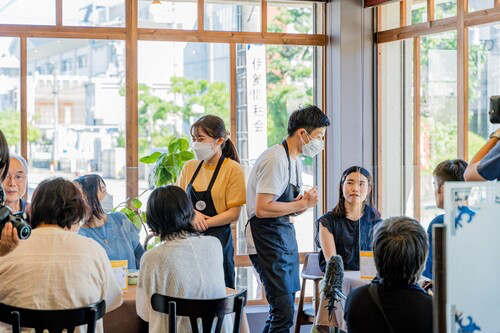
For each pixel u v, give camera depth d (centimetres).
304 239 560
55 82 507
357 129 548
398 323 213
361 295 221
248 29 548
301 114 376
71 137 512
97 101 517
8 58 498
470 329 171
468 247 171
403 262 213
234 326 289
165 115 532
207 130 380
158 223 289
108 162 521
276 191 373
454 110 477
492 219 173
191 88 537
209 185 388
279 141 560
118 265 345
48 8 505
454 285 169
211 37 538
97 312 265
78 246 275
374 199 354
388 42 539
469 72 464
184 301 277
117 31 519
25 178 381
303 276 417
